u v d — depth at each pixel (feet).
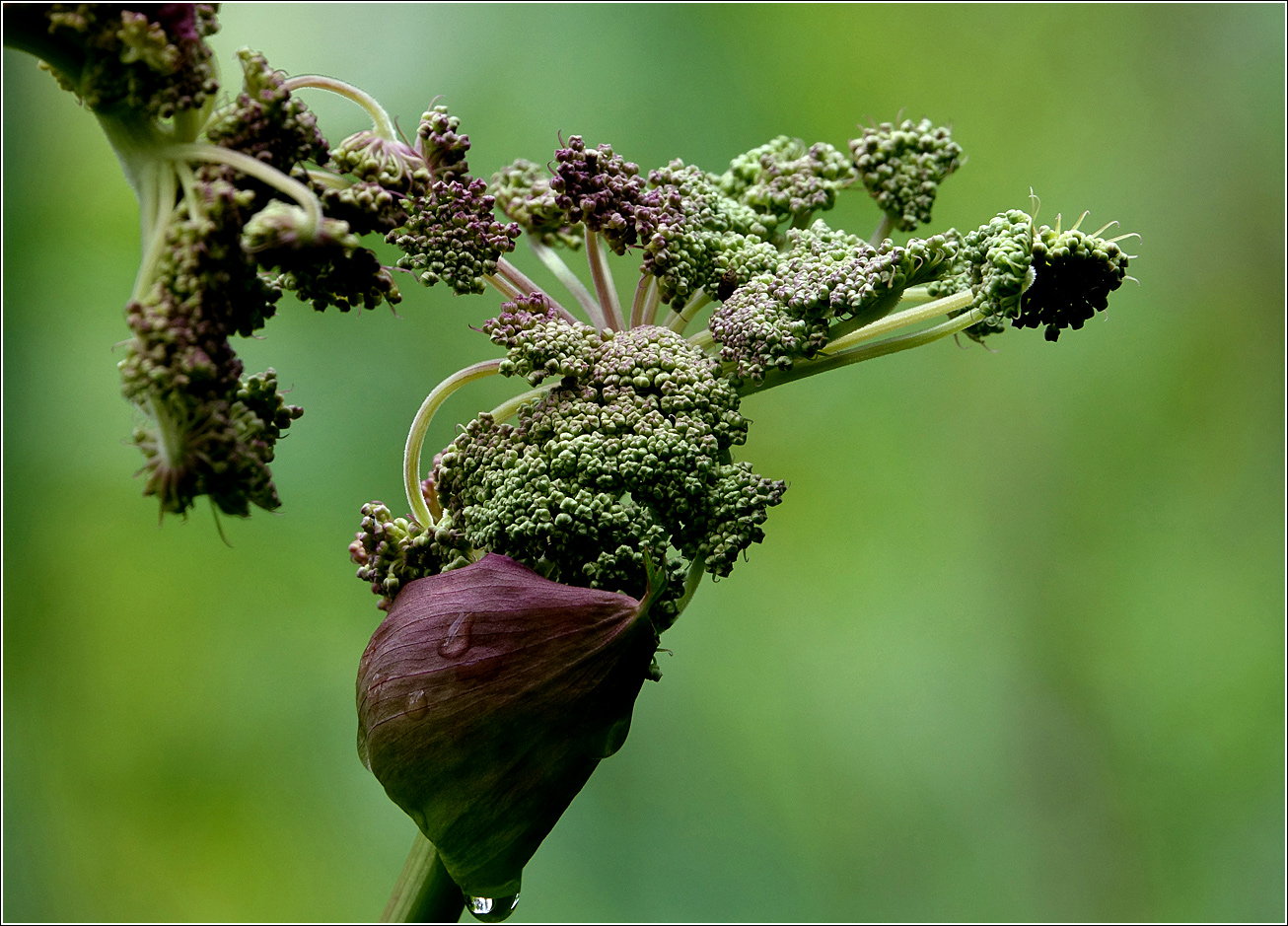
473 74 5.08
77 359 4.75
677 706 5.12
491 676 2.24
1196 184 5.59
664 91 5.22
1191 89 5.57
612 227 2.29
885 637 5.47
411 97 4.92
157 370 2.18
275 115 2.21
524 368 2.27
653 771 4.99
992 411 5.67
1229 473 5.54
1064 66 5.64
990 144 5.71
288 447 4.76
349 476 4.84
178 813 4.66
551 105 5.12
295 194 2.19
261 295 2.21
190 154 2.20
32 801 4.50
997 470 5.68
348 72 4.87
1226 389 5.55
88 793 4.60
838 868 5.03
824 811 5.11
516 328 2.27
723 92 5.30
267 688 4.82
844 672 5.37
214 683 4.78
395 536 2.28
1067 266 2.26
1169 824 5.22
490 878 2.27
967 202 5.70
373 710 2.26
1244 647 5.33
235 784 4.70
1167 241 5.63
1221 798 5.21
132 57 2.19
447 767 2.25
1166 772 5.29
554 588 2.25
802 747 5.21
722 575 2.25
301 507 4.82
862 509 5.60
